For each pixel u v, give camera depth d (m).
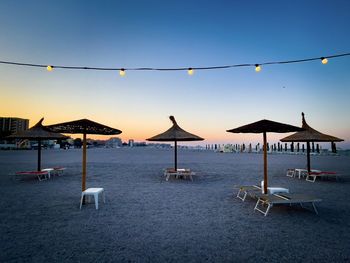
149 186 8.54
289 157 26.88
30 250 3.38
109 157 25.08
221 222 4.61
